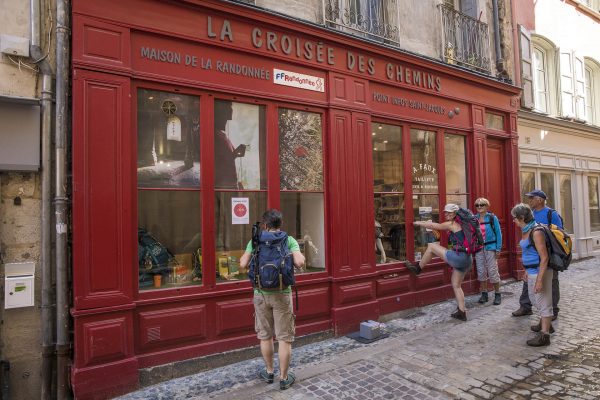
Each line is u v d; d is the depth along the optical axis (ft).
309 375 13.25
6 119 11.62
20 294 11.64
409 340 16.24
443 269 22.20
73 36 12.26
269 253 12.17
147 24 13.52
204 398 12.16
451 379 12.67
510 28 28.96
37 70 12.22
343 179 18.02
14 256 11.83
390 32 21.20
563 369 13.12
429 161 22.34
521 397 11.46
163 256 14.14
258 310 12.60
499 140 26.96
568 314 18.83
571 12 36.01
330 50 17.87
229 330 14.80
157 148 14.12
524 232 15.87
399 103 20.62
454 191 23.63
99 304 12.25
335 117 17.92
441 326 17.93
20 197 11.95
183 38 14.20
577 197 35.04
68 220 12.29
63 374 11.88
